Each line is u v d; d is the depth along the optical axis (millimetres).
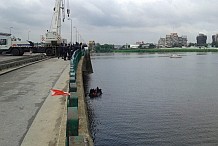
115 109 25922
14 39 49844
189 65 89188
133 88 40219
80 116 8547
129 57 153625
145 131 19078
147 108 26516
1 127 7945
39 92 13359
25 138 7055
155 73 63750
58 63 32906
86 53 54594
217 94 35188
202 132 19094
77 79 17641
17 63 27547
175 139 17781
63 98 11852
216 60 118000
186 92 36781
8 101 11383
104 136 18078
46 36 51500
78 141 4168
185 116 23406
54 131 7551
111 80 50000
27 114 9320
